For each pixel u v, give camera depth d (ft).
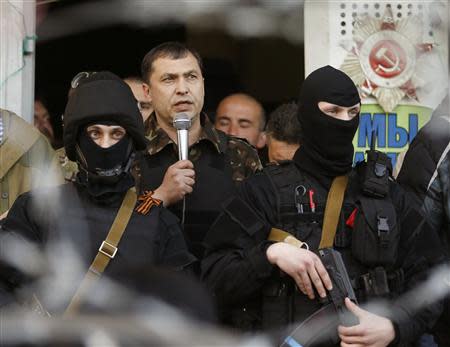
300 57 39.86
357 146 36.63
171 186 30.42
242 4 39.70
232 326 26.94
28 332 19.49
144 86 33.88
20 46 37.63
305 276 25.96
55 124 38.81
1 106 37.27
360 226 26.71
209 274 27.04
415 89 36.76
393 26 36.91
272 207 27.27
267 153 37.37
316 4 37.32
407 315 26.55
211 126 32.83
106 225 26.27
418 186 30.04
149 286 18.49
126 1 39.63
